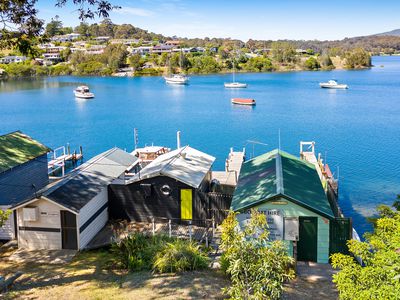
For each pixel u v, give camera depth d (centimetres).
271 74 18812
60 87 14312
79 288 1552
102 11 2039
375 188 3728
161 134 6525
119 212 2458
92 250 2081
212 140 6019
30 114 8712
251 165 2766
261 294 1133
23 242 2106
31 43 2147
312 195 2066
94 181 2406
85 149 5638
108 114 8594
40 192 2114
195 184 2366
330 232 1895
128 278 1647
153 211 2427
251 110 8862
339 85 12725
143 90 13175
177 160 2716
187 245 1862
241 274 1202
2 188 2600
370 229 2830
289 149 5406
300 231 1911
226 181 3362
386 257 1027
